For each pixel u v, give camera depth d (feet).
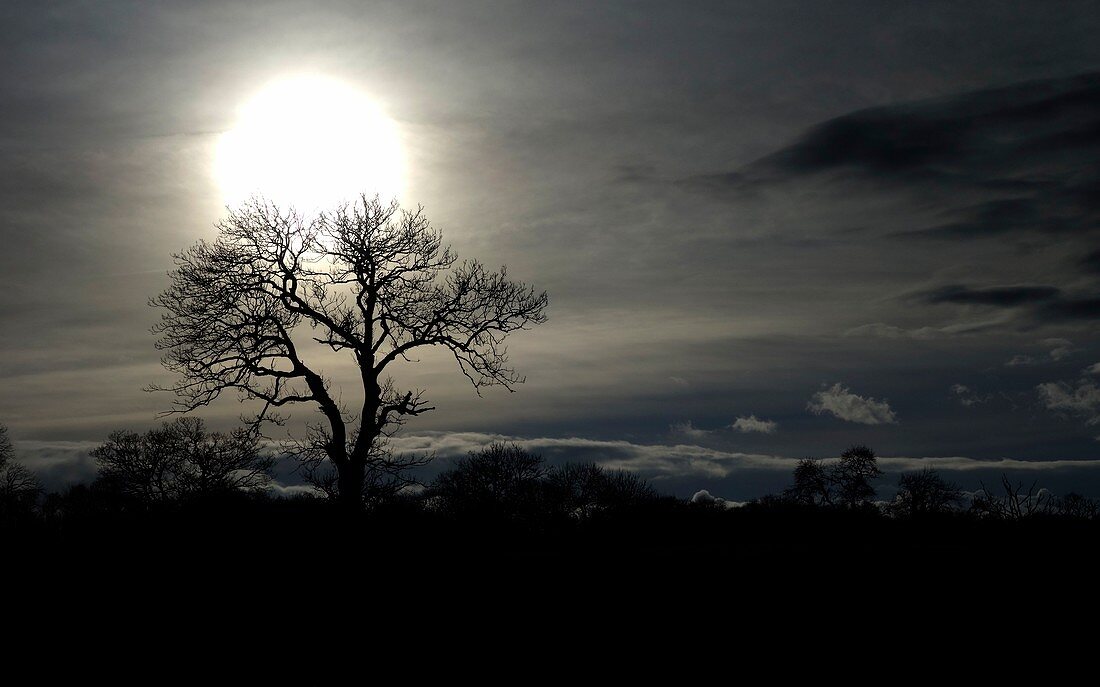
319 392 116.47
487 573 78.54
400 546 88.12
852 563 72.90
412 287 126.21
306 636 63.57
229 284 122.42
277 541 86.99
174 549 84.23
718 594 66.69
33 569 78.74
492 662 56.80
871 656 52.54
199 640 63.16
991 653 51.62
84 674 57.47
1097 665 49.34
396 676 55.62
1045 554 68.85
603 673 53.52
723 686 50.26
